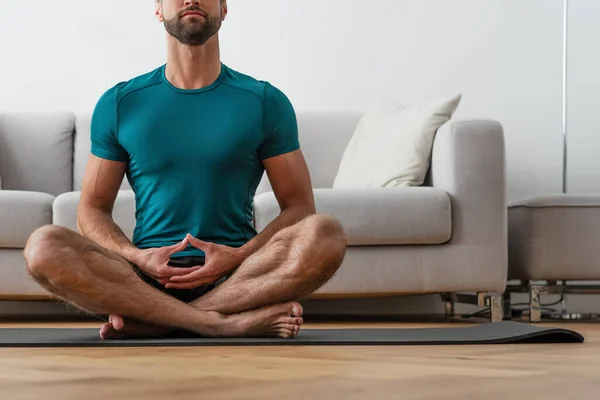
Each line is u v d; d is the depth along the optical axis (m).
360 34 4.50
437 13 4.50
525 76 4.49
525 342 2.11
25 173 4.21
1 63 4.45
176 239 2.28
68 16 4.47
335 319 3.75
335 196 3.38
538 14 4.51
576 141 4.48
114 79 4.48
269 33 4.49
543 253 3.63
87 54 4.47
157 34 4.50
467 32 4.50
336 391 1.10
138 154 2.30
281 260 2.08
